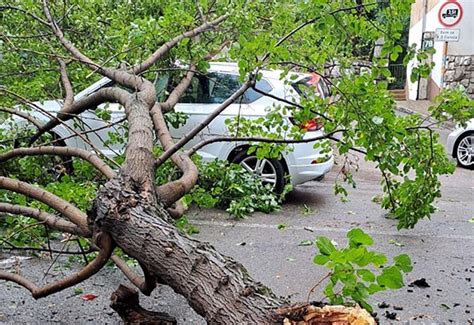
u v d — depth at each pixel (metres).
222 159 6.70
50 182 5.09
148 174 2.82
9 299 3.81
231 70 6.60
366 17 3.76
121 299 3.05
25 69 5.41
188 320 3.59
